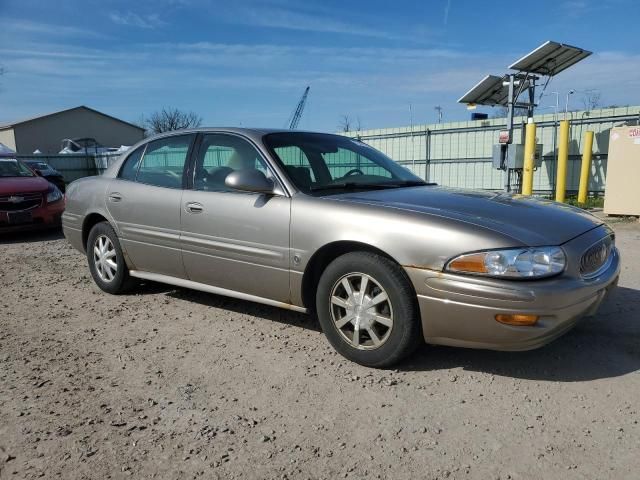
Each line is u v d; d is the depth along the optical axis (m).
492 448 2.64
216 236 4.21
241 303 5.01
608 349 3.80
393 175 4.60
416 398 3.14
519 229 3.19
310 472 2.48
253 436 2.78
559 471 2.46
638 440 2.69
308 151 4.34
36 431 2.84
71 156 32.00
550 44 12.52
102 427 2.88
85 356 3.85
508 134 13.95
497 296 3.01
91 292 5.55
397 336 3.35
